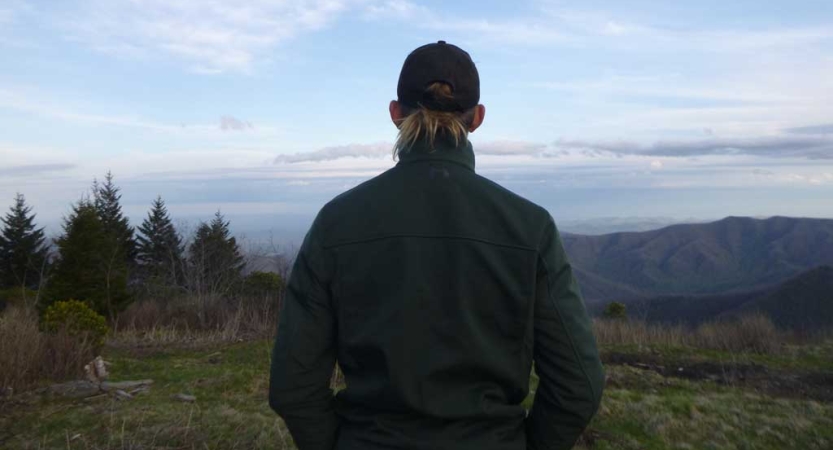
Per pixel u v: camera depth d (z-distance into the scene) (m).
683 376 7.63
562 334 1.42
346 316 1.42
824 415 5.41
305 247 1.49
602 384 1.46
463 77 1.51
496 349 1.41
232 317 10.88
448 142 1.50
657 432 4.86
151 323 12.23
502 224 1.42
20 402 5.39
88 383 5.92
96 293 12.10
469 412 1.37
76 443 4.31
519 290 1.39
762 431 4.94
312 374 1.47
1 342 6.17
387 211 1.43
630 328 11.42
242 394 5.92
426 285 1.38
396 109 1.61
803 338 11.57
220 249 15.31
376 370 1.41
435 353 1.37
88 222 12.65
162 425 4.61
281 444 4.31
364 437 1.42
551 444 1.51
